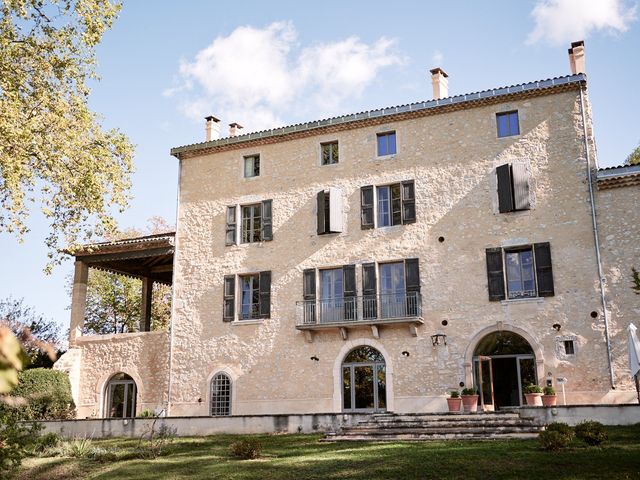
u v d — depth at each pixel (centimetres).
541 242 2264
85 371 2823
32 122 1933
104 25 2073
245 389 2561
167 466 1549
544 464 1301
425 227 2430
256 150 2784
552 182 2297
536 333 2206
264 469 1430
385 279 2475
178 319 2739
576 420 1750
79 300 2903
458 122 2469
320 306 2517
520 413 1825
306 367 2489
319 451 1605
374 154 2570
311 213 2620
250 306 2664
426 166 2478
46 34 2042
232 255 2717
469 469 1298
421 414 1948
